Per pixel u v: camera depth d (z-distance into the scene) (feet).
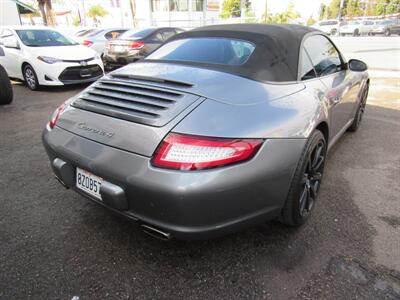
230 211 5.83
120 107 6.63
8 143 13.10
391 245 7.27
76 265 6.65
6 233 7.56
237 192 5.69
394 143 13.34
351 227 7.88
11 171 10.61
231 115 6.02
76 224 7.95
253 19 123.75
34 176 10.30
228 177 5.54
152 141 5.77
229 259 6.87
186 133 5.68
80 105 7.23
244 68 7.52
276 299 5.90
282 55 8.06
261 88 7.04
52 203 8.82
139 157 5.77
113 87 7.44
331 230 7.77
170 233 5.84
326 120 8.24
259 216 6.32
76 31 47.19
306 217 7.80
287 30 9.00
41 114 17.47
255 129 5.97
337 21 101.55
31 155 11.92
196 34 9.51
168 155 5.54
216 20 106.42
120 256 6.93
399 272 6.50
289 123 6.51
